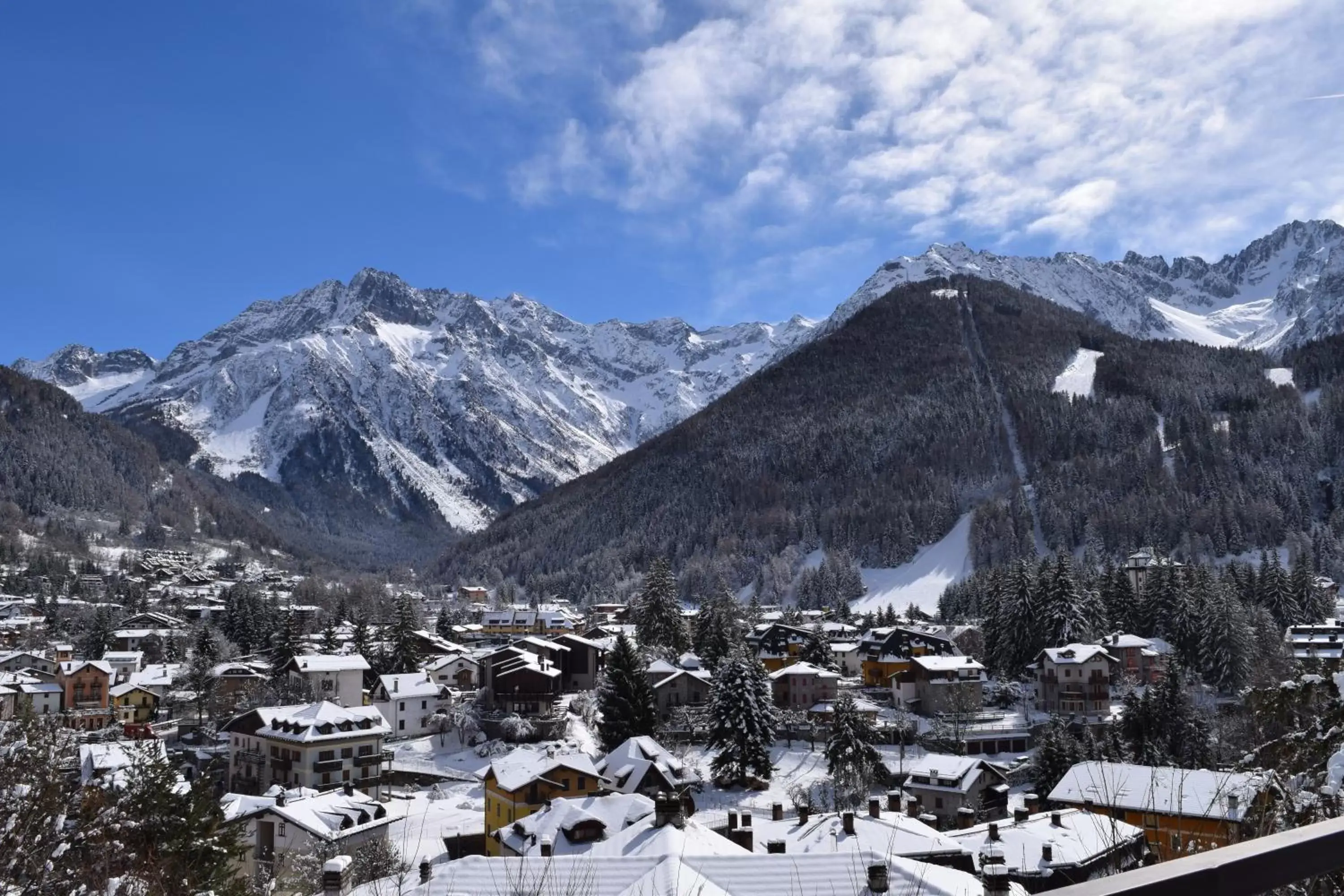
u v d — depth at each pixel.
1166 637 119.31
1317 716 14.77
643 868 20.92
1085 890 3.79
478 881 20.89
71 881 15.96
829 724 94.19
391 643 131.75
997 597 131.25
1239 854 4.02
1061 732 73.94
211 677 113.06
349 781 78.88
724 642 121.25
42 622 170.12
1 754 16.52
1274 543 185.62
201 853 25.59
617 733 84.56
